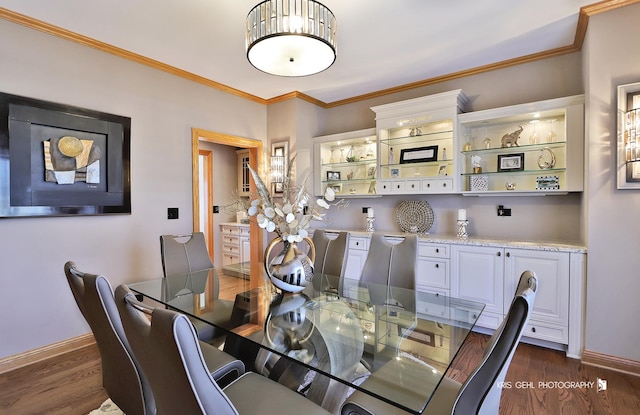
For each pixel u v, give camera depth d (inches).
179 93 141.6
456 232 146.7
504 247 113.9
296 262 83.5
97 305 55.7
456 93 133.0
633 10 89.8
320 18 75.6
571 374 92.0
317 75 147.2
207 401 34.7
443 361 55.8
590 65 95.9
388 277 100.2
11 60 96.3
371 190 170.4
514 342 38.4
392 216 165.3
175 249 111.7
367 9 96.0
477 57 129.4
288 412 48.1
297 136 173.6
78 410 76.6
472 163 136.9
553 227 125.5
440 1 92.6
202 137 150.7
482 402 39.5
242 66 136.9
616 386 85.7
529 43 117.9
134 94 125.8
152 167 131.6
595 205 96.0
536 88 128.3
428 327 69.9
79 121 109.8
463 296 122.7
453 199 147.4
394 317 75.3
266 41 76.7
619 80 91.8
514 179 132.2
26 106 98.3
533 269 108.7
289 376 77.2
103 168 115.8
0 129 93.5
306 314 77.4
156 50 121.7
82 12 96.3
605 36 93.5
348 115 183.8
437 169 147.3
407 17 100.3
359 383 49.3
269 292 94.5
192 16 98.9
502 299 114.8
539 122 127.7
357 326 70.9
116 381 62.7
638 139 87.7
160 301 87.0
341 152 184.2
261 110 181.2
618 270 93.1
